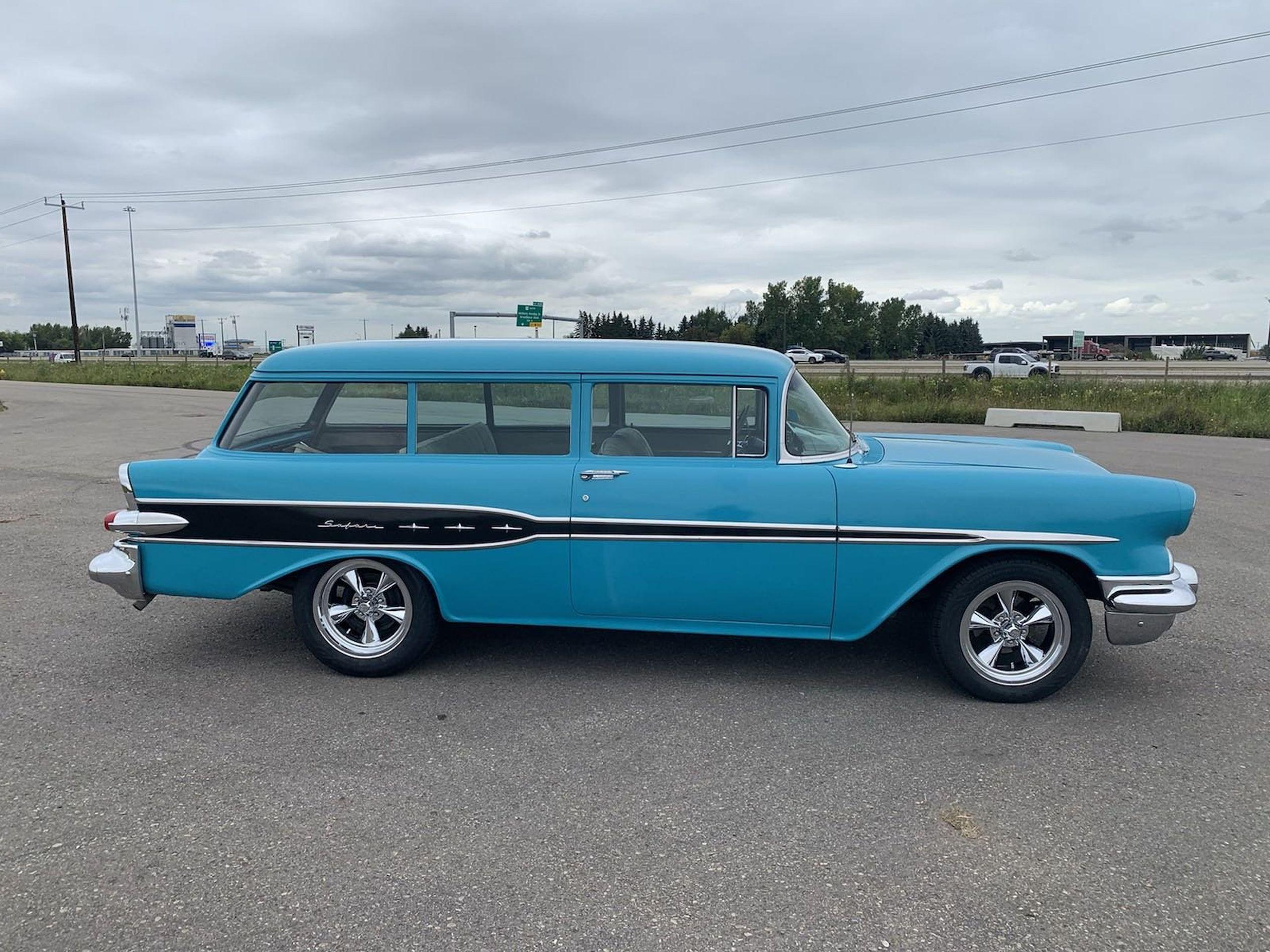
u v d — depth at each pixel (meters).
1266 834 2.94
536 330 35.56
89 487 9.94
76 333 57.00
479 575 4.11
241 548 4.16
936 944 2.38
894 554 3.90
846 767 3.39
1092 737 3.66
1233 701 4.06
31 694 4.06
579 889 2.61
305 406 4.28
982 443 4.96
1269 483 10.48
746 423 4.07
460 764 3.39
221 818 3.00
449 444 4.22
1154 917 2.50
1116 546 3.83
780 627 4.06
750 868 2.72
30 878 2.65
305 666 4.43
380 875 2.67
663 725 3.75
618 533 4.01
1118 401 21.38
